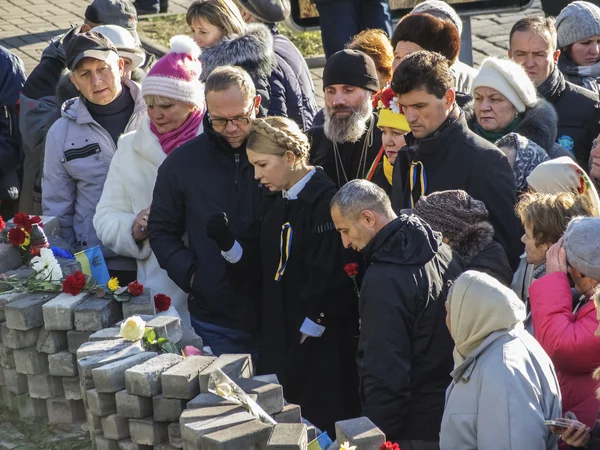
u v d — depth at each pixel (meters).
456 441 7.82
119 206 12.22
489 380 7.60
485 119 11.90
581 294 8.62
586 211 9.15
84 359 8.89
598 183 11.99
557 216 9.05
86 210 12.84
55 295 10.11
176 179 11.39
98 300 9.87
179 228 11.59
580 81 15.30
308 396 10.74
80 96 12.89
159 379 8.47
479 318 7.75
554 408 7.79
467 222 9.59
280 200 10.55
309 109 15.97
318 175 10.64
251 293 11.24
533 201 9.32
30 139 14.87
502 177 10.29
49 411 10.02
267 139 10.25
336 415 10.70
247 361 8.76
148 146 12.00
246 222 11.17
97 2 15.48
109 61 12.62
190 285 11.34
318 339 10.62
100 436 8.91
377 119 12.23
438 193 9.80
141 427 8.52
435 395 8.85
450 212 9.58
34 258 10.77
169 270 11.33
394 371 8.56
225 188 11.29
